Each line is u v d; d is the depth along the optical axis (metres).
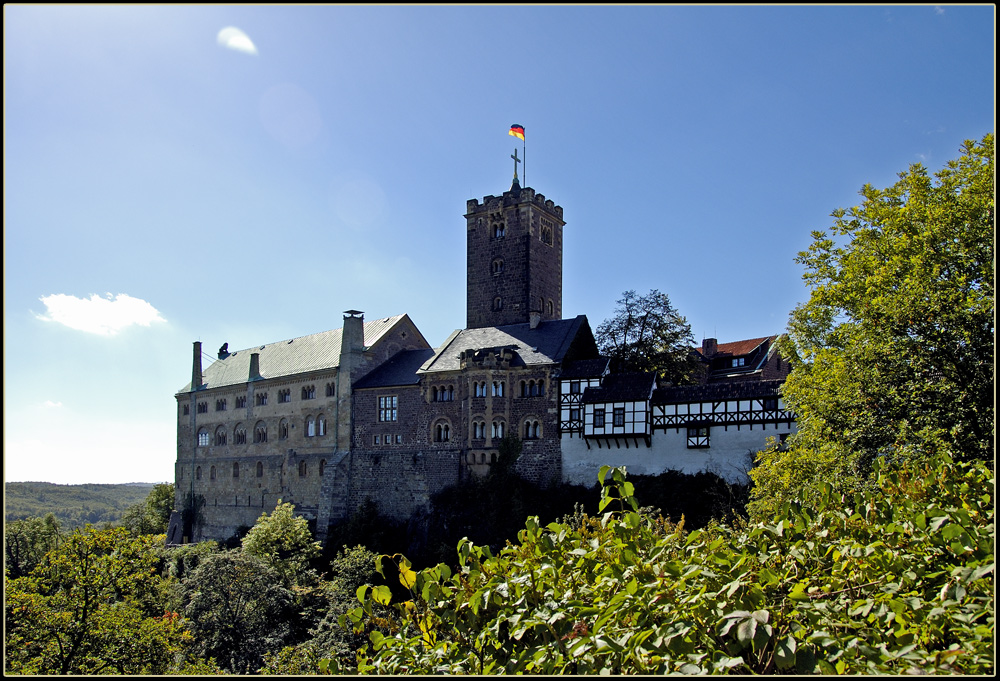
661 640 10.73
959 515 13.03
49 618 33.72
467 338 77.75
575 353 70.62
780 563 13.92
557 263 84.56
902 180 40.12
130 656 34.22
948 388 32.25
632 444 63.53
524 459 68.50
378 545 70.88
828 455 35.81
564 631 12.03
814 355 42.91
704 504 58.09
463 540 14.88
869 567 12.85
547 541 14.98
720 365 97.56
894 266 35.03
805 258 43.88
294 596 49.97
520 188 83.75
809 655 10.27
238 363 100.62
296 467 85.00
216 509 95.75
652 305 78.75
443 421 73.06
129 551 39.91
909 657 10.07
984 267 32.78
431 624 13.84
